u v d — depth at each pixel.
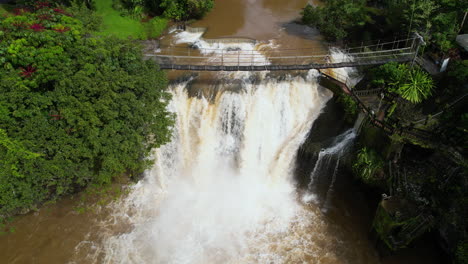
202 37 40.50
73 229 29.44
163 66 31.48
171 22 43.38
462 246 23.67
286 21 44.72
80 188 31.00
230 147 33.56
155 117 26.78
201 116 32.72
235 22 44.03
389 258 27.19
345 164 30.05
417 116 29.78
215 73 34.09
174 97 32.50
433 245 26.91
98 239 28.92
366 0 45.03
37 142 23.61
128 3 44.59
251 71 34.25
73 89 23.23
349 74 35.72
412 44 33.91
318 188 32.22
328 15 41.25
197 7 42.69
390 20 39.44
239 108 32.47
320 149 31.02
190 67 31.48
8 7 40.12
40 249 28.12
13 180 23.23
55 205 30.56
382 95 29.28
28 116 23.27
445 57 32.53
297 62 36.06
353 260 27.62
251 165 33.88
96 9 42.56
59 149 24.06
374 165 28.17
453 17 33.25
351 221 29.92
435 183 26.23
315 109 33.59
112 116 23.88
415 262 26.58
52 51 22.78
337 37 39.66
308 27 43.38
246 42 39.38
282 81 33.44
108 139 24.44
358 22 39.66
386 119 28.69
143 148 27.02
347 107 31.64
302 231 29.75
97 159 26.73
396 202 26.25
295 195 32.59
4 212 26.20
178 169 33.38
